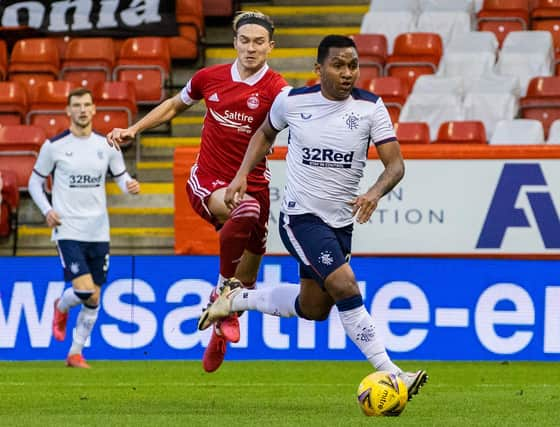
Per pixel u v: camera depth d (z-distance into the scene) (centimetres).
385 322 3022
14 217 3653
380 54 4391
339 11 4725
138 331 3069
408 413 1794
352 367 2867
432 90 4141
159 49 4422
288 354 3053
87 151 2855
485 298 3009
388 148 1719
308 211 1748
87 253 2877
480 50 4400
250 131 1992
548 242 3066
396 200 3109
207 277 3042
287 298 1853
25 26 4559
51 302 3070
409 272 3017
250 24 1966
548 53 4388
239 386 2400
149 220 3722
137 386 2394
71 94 2850
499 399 2094
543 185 3062
